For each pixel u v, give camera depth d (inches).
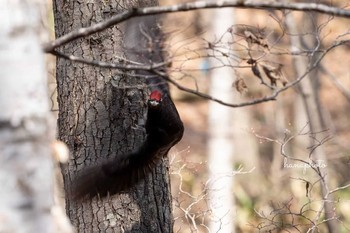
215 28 881.5
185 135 1206.3
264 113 1182.9
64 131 441.7
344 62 1246.9
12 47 237.5
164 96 389.7
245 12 1009.5
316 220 476.4
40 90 240.2
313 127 732.7
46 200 239.6
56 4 448.1
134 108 432.5
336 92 1255.5
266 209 808.3
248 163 1035.9
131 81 431.8
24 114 236.2
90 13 437.7
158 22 376.5
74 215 439.5
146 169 391.9
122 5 438.6
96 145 433.7
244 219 717.9
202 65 597.0
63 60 442.6
